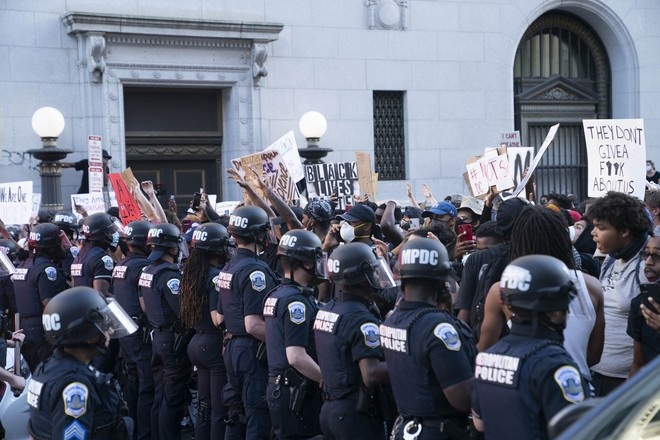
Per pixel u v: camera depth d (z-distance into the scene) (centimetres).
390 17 1683
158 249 720
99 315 415
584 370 420
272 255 718
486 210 711
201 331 670
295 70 1611
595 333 432
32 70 1417
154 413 737
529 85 1905
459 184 1755
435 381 404
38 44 1420
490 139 1778
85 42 1434
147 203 936
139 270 758
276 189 905
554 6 1836
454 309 559
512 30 1792
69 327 408
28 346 816
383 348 430
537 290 337
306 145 1619
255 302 589
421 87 1717
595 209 493
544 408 327
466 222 818
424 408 405
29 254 842
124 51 1463
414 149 1714
